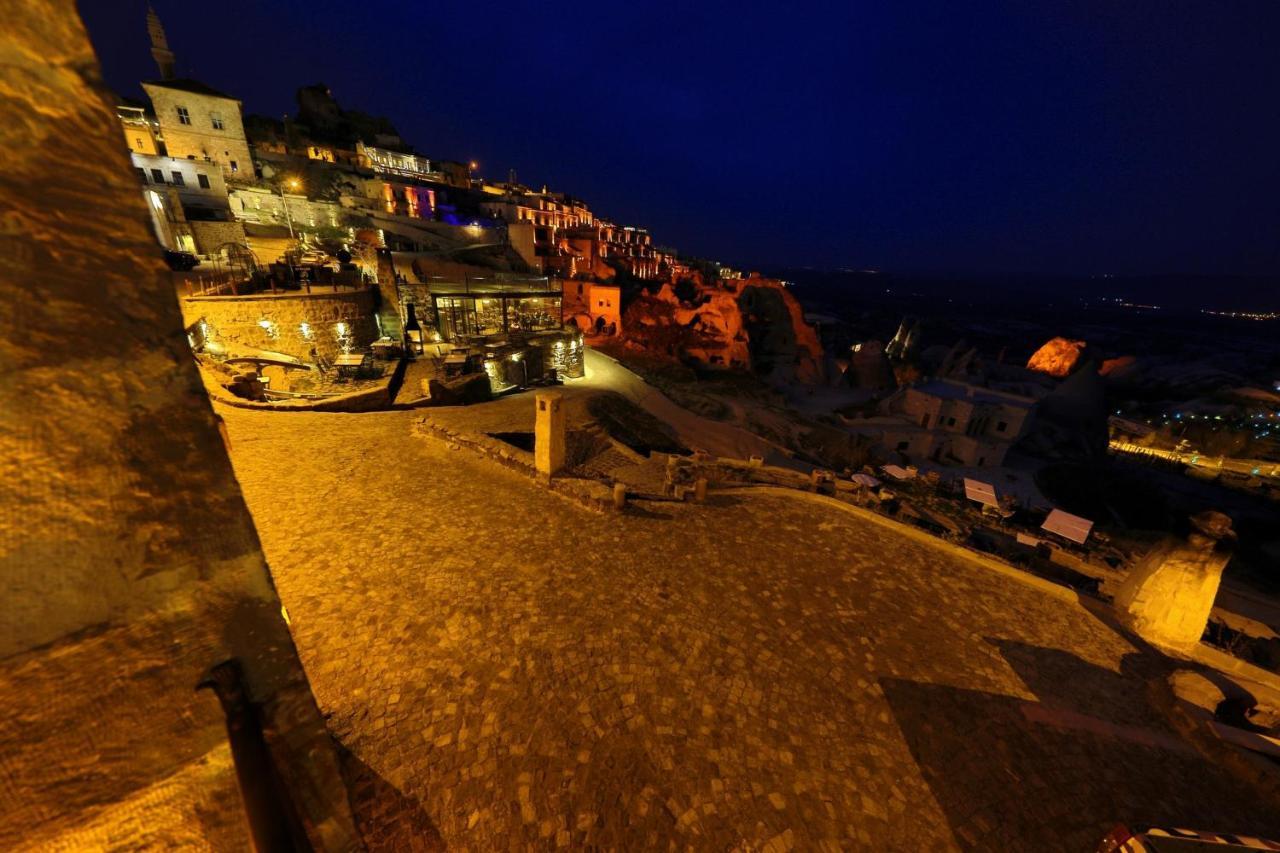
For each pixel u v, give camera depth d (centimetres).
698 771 615
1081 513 3822
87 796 179
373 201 5094
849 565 1080
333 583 880
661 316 6053
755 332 6412
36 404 141
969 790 618
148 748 188
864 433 4472
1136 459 5550
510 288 4128
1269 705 754
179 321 165
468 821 540
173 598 184
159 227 2958
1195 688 772
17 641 153
